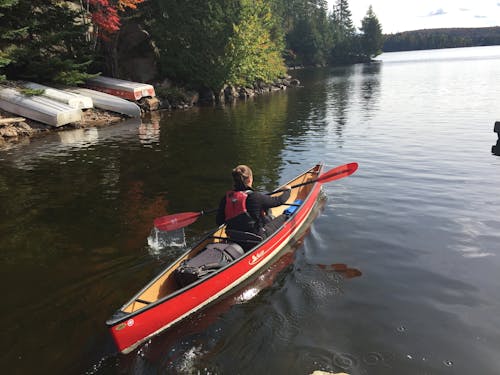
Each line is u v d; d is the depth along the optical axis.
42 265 5.55
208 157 11.44
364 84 37.19
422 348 3.67
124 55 24.36
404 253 5.48
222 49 26.20
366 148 11.72
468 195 7.54
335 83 40.12
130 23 24.77
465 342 3.73
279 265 5.30
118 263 5.50
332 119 17.56
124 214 7.33
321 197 7.76
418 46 176.62
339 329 3.97
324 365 3.49
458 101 21.38
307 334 3.92
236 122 17.80
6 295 4.86
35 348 3.92
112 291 4.83
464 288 4.59
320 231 6.27
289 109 21.80
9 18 18.08
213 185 8.88
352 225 6.44
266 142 13.28
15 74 18.39
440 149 11.14
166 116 20.22
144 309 3.81
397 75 47.62
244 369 3.50
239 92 29.67
